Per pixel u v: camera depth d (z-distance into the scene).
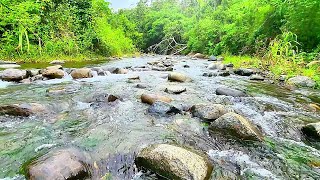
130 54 25.80
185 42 35.28
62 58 14.10
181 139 3.19
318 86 6.84
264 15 15.65
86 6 18.48
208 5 35.91
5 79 6.65
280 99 5.44
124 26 38.59
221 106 3.98
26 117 3.83
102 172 2.47
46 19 15.03
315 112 4.53
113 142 3.02
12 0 12.32
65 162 2.37
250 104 4.87
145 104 4.65
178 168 2.33
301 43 11.36
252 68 10.29
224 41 20.53
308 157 2.88
